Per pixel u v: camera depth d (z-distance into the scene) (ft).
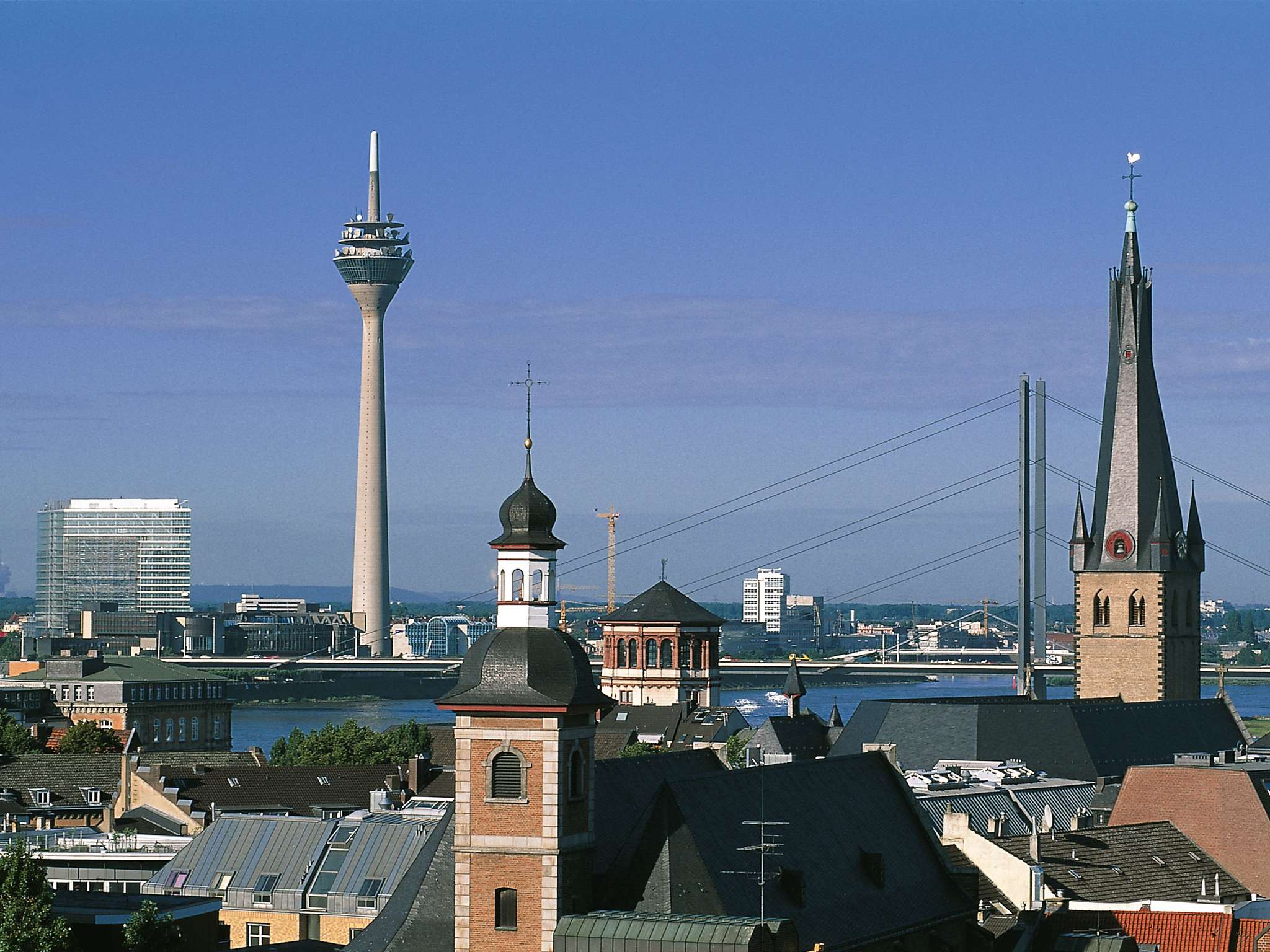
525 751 420.77
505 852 421.18
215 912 561.84
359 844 638.12
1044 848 581.53
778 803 485.15
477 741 423.23
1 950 472.03
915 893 506.48
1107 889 570.87
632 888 433.89
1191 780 639.35
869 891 488.44
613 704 435.12
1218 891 598.75
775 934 408.67
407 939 435.53
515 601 433.48
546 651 428.15
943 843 558.15
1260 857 621.72
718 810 457.68
